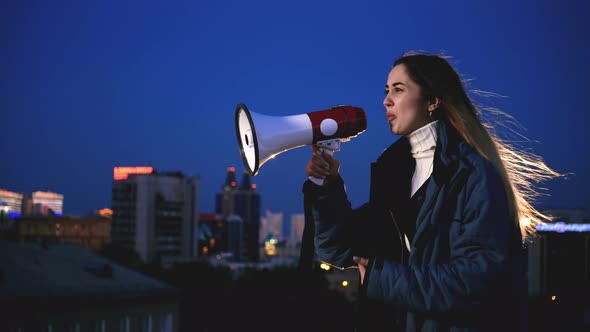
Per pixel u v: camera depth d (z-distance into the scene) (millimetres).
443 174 1693
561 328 8422
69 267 38500
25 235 131000
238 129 1984
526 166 2006
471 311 1567
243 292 65188
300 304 51812
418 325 1672
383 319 1831
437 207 1679
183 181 162875
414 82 1804
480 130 1783
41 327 32000
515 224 1743
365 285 1644
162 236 157750
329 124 1885
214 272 75750
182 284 73875
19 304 31453
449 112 1789
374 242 1936
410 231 1841
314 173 1912
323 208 1910
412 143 1858
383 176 1938
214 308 65938
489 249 1592
